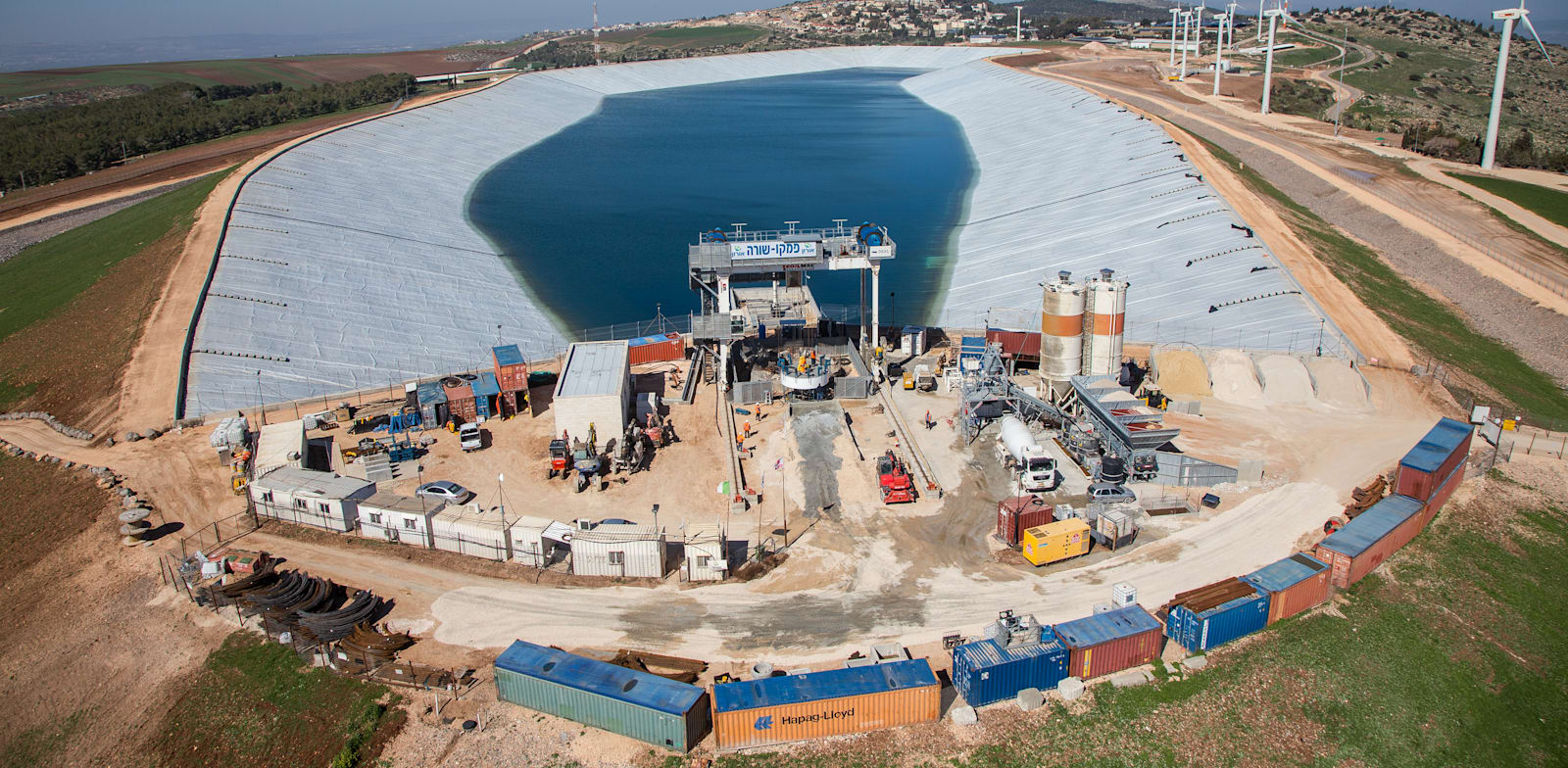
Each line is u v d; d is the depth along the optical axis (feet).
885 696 134.00
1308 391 245.45
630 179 594.24
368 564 179.42
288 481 198.39
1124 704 140.26
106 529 193.57
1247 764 132.77
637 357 280.72
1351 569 165.07
